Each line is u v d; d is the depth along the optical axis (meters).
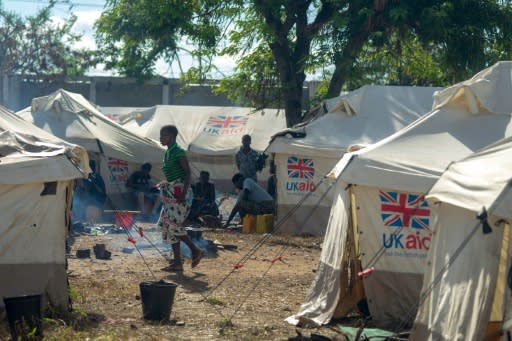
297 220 15.84
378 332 7.13
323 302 8.27
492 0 19.73
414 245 7.98
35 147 8.16
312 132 15.88
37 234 7.75
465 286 5.94
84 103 20.09
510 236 5.66
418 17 19.38
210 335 7.63
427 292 6.27
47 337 7.09
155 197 18.25
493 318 6.00
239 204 16.58
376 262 8.01
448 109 8.47
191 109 28.67
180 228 10.81
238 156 17.97
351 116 16.19
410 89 16.66
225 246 13.45
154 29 20.73
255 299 9.39
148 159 19.31
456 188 6.20
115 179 19.17
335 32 19.64
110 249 12.88
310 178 15.80
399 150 8.05
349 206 8.19
